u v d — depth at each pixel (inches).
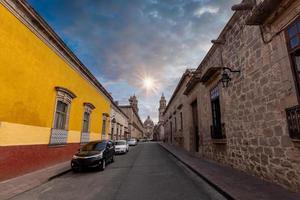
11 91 332.5
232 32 362.0
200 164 430.3
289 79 213.6
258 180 265.7
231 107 370.3
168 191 248.5
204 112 559.5
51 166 452.8
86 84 692.1
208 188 257.9
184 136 915.4
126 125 1856.5
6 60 321.1
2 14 312.8
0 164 308.0
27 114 374.0
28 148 375.2
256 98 283.3
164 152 844.0
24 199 239.3
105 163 460.1
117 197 232.1
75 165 407.5
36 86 401.7
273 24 239.1
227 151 392.8
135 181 309.6
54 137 467.5
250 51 297.9
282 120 226.2
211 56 494.6
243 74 322.0
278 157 234.2
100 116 871.7
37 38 405.1
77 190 271.9
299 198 188.9
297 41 204.8
